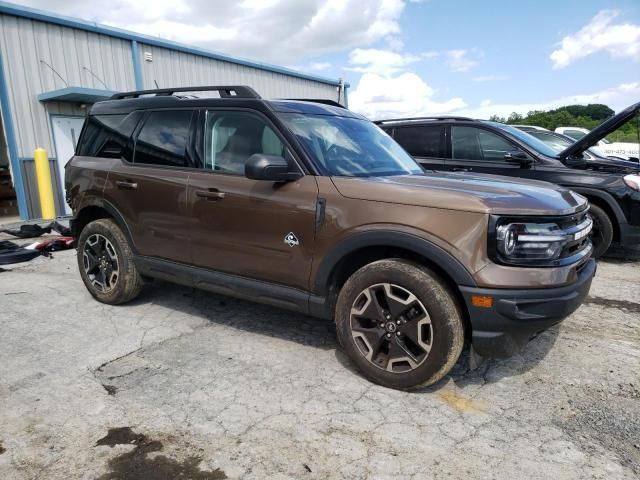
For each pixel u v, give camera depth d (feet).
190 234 12.05
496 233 8.41
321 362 10.85
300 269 10.33
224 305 14.56
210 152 11.94
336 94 66.08
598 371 10.51
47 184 32.27
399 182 10.00
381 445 7.93
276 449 7.81
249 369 10.52
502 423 8.57
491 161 21.11
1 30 31.40
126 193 13.32
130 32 38.83
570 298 8.66
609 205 18.94
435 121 22.77
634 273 18.39
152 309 14.24
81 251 14.79
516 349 8.95
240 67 50.16
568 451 7.79
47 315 13.79
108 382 9.94
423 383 9.25
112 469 7.35
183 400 9.25
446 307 8.77
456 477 7.18
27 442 7.97
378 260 9.64
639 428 8.42
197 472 7.29
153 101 13.47
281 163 10.01
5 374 10.27
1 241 22.48
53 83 34.35
